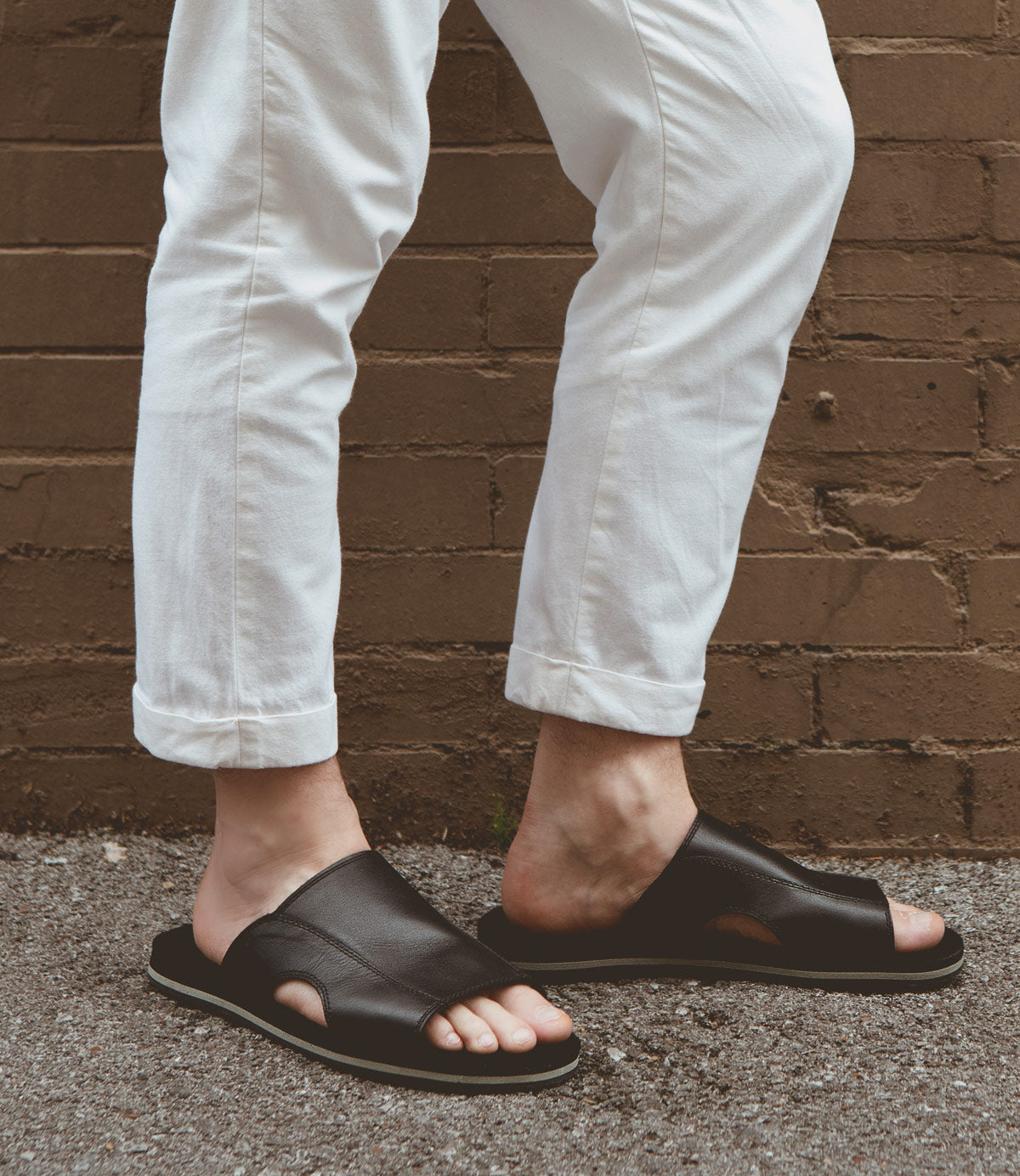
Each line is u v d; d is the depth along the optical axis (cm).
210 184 79
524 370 137
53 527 137
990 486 139
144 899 119
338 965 80
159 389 81
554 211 136
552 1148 70
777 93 91
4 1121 73
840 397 138
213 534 80
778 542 139
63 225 135
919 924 98
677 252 93
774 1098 78
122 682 138
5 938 107
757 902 96
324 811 87
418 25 82
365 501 138
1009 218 137
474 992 78
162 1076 79
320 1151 69
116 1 134
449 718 140
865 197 137
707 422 95
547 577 96
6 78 133
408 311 137
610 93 93
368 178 80
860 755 140
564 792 98
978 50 136
